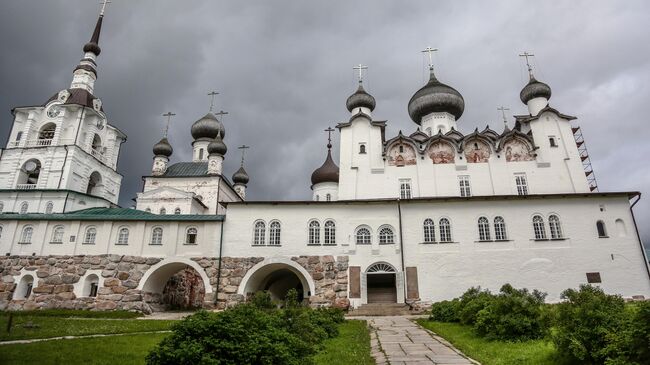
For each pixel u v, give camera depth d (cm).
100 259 3434
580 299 1248
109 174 5550
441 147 4238
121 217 3544
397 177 4156
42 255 3491
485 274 3384
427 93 5106
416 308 3144
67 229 3562
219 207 5284
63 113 5122
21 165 4897
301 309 1619
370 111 4922
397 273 3425
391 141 4291
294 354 1066
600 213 3494
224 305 3312
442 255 3456
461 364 1232
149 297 3422
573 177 4044
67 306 3294
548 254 3403
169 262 3431
